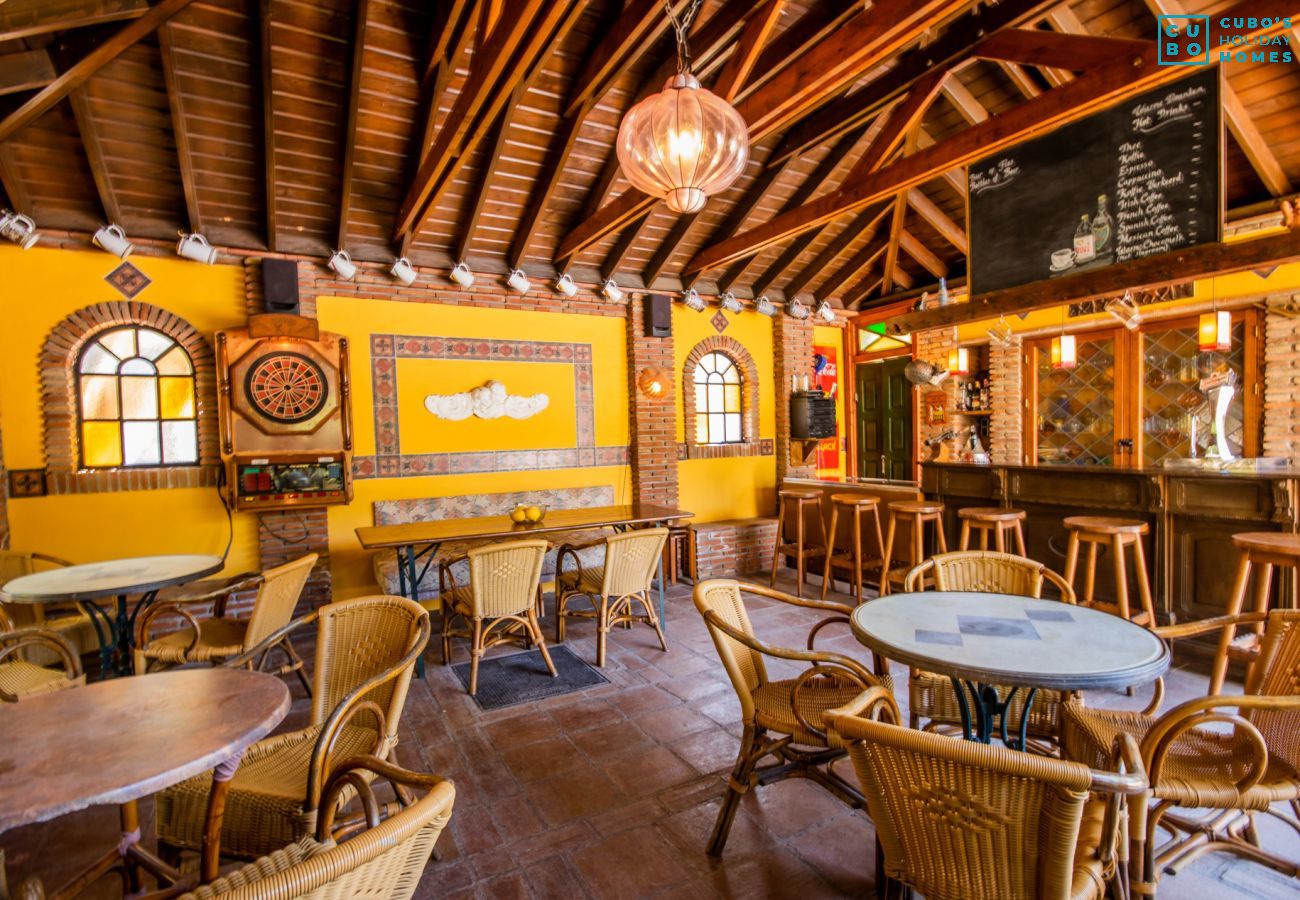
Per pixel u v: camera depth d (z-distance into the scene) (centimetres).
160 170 408
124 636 326
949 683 229
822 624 239
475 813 241
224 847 165
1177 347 548
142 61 349
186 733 142
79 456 426
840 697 226
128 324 435
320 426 459
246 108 386
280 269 455
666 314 621
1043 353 636
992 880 124
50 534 411
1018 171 453
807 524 625
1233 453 514
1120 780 109
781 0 298
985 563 273
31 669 277
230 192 433
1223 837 198
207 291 454
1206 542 367
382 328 512
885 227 670
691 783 259
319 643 216
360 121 413
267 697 162
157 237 431
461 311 543
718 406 690
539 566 371
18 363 404
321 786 159
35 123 364
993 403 670
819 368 764
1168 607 382
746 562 646
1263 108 438
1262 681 202
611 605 414
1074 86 318
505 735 303
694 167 255
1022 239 452
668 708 329
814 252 677
